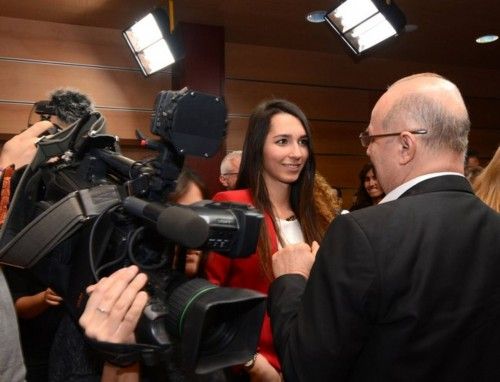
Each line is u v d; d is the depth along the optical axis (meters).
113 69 3.86
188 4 3.40
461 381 0.86
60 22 3.71
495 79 5.15
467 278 0.88
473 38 4.16
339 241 0.90
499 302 0.88
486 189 1.37
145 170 0.76
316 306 0.89
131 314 0.64
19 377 0.73
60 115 1.21
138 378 0.74
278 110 1.46
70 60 3.75
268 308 1.10
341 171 4.62
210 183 3.72
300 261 1.12
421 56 4.67
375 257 0.85
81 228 0.76
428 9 3.51
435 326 0.85
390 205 0.91
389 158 0.99
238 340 0.71
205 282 0.71
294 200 1.51
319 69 4.56
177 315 0.66
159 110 0.73
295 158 1.42
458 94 0.98
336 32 3.04
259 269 1.35
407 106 0.96
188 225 0.63
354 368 0.89
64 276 0.78
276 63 4.41
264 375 1.28
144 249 0.74
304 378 0.87
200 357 0.69
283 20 3.72
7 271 1.24
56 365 0.84
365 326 0.86
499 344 0.88
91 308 0.65
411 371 0.85
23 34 3.63
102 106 3.83
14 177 0.86
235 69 4.29
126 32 3.38
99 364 0.81
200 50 3.78
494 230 0.92
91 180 0.85
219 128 0.73
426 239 0.87
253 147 1.45
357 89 4.68
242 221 0.69
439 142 0.95
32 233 0.73
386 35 2.85
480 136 5.10
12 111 3.58
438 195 0.93
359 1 2.78
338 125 4.61
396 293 0.84
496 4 3.42
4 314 0.73
